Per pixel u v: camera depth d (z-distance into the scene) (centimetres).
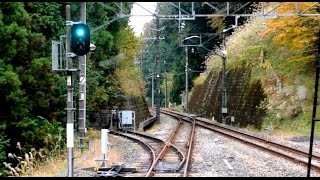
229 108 4194
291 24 2838
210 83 5272
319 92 2948
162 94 10100
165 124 4062
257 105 3444
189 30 6412
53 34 2248
